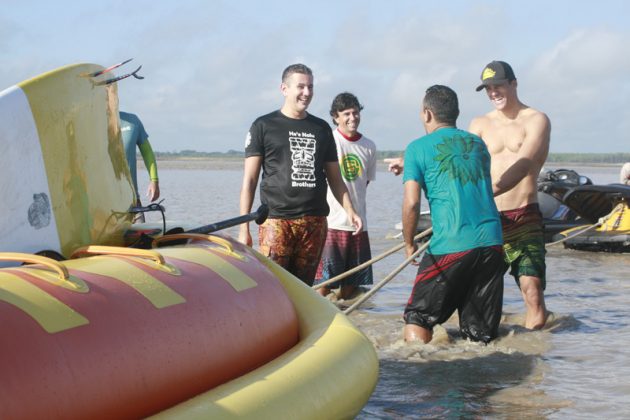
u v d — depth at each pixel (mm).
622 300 8281
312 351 3436
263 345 3379
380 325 6719
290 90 6195
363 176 8414
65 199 3350
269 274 3797
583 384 4973
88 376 2410
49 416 2262
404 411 4426
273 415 2799
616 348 5961
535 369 5309
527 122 6852
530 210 6766
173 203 23031
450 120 5965
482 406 4520
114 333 2562
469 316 5906
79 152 3467
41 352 2312
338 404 3197
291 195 6180
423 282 5852
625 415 4391
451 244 5738
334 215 8383
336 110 8461
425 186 5891
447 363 5402
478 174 5812
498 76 6898
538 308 6648
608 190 12172
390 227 16688
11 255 2758
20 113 3082
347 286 8414
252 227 15375
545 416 4359
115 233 3824
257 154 6219
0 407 2141
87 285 2660
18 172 3070
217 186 37250
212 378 2973
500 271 5832
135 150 7867
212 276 3262
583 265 11266
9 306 2363
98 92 3680
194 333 2896
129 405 2541
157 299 2838
